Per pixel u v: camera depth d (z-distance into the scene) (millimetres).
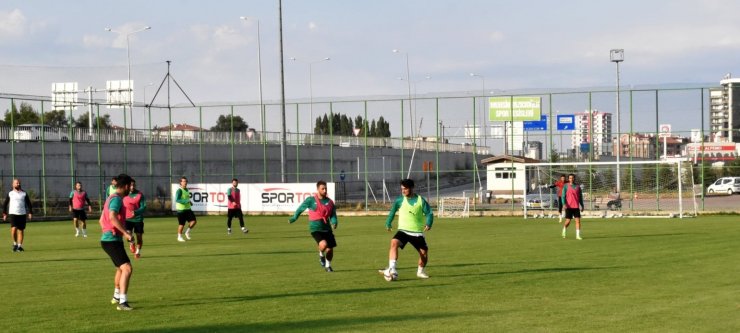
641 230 28938
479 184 47875
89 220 44469
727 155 41719
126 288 12102
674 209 42094
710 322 10523
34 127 49000
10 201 23141
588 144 46656
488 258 19219
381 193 54125
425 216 15430
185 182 26922
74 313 11750
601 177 43625
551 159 45250
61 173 48719
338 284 14672
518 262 18203
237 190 30812
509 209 44656
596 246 22344
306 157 53344
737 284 14125
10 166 46500
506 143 46844
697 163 42250
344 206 48688
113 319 11242
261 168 54062
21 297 13422
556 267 17078
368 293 13484
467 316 11172
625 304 12023
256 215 46375
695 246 21844
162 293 13680
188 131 54438
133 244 14289
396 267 17438
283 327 10516
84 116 69750
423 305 12180
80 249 23859
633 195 42750
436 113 47500
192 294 13539
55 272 17281
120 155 51844
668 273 15773
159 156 53250
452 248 22219
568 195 25516
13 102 44688
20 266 18641
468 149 48969
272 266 18016
